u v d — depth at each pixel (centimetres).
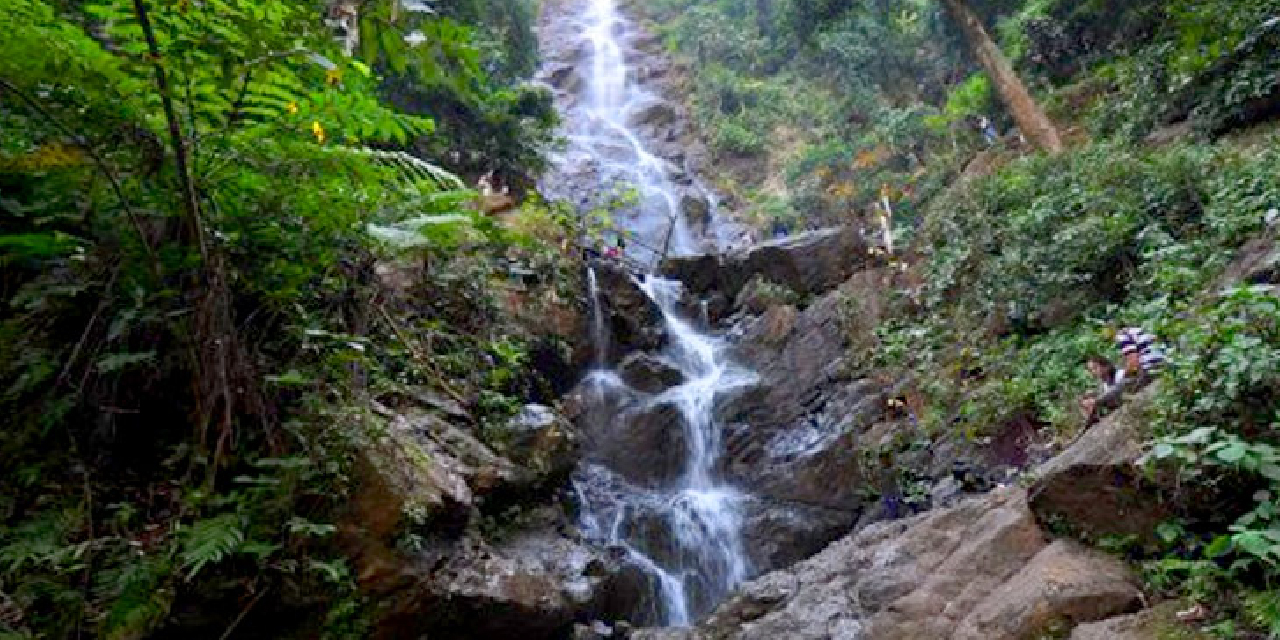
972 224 1002
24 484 370
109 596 344
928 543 536
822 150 1923
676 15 3047
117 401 409
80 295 403
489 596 490
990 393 742
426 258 584
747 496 902
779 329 1084
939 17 1820
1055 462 478
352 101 394
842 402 926
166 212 391
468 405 637
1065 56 1392
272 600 407
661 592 767
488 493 579
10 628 323
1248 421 365
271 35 297
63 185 385
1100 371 594
